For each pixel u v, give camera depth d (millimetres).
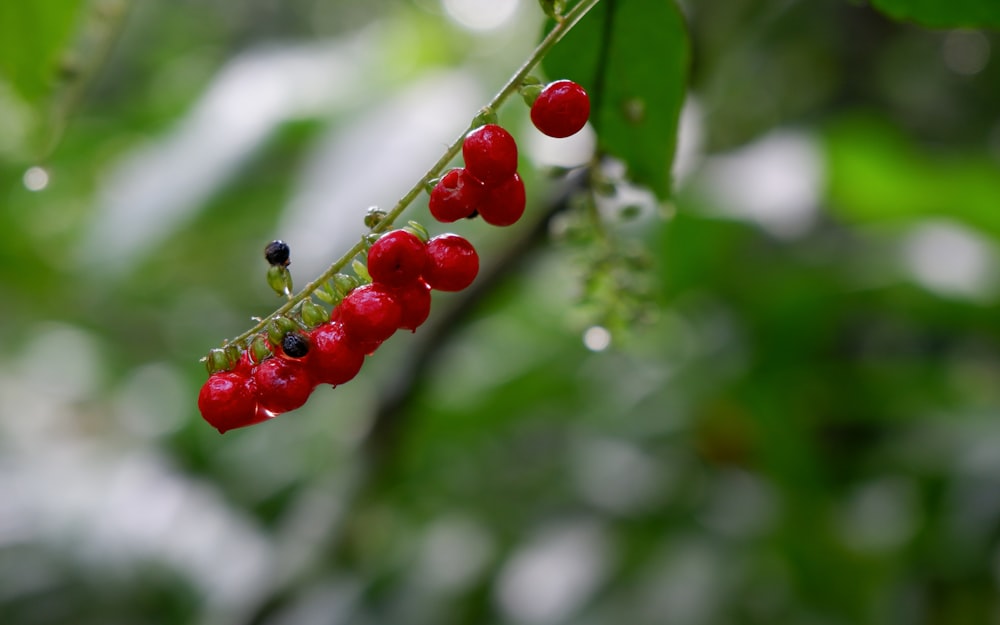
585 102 211
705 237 416
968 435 481
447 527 508
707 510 504
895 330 603
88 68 302
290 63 455
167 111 549
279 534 479
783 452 506
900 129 653
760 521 492
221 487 586
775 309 492
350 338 213
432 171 213
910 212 484
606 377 568
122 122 563
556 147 355
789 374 505
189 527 540
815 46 667
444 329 380
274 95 431
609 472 538
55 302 743
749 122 635
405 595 463
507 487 543
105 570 515
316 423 600
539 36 233
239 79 451
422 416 505
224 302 753
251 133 419
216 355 216
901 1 229
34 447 640
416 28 527
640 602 448
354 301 211
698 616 439
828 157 456
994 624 446
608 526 497
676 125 240
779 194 417
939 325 532
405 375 391
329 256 354
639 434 556
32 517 538
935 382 523
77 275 535
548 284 554
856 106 692
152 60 735
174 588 509
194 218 407
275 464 587
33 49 294
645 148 243
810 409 519
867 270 465
